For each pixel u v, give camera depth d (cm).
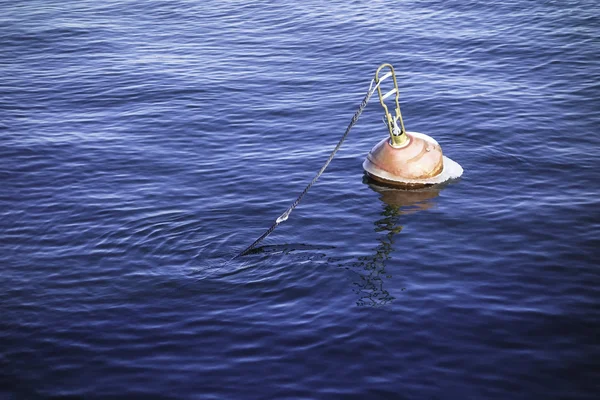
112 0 2289
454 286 759
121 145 1195
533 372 627
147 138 1223
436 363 642
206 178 1055
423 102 1322
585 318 696
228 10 2122
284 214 855
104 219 940
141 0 2281
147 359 666
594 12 1834
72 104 1413
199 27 1955
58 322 727
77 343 693
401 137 1013
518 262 799
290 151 1146
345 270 797
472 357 648
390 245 850
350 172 1057
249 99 1396
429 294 746
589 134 1145
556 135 1147
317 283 775
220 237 881
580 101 1287
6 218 954
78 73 1602
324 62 1612
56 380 645
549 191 968
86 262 839
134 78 1551
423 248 839
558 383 614
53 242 888
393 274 787
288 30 1884
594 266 784
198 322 717
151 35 1895
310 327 700
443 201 955
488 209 927
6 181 1069
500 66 1508
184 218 932
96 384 638
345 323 703
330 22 1933
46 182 1063
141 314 735
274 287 771
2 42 1845
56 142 1216
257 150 1155
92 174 1086
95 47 1797
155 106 1377
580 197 945
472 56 1584
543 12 1870
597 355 645
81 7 2203
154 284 788
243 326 707
